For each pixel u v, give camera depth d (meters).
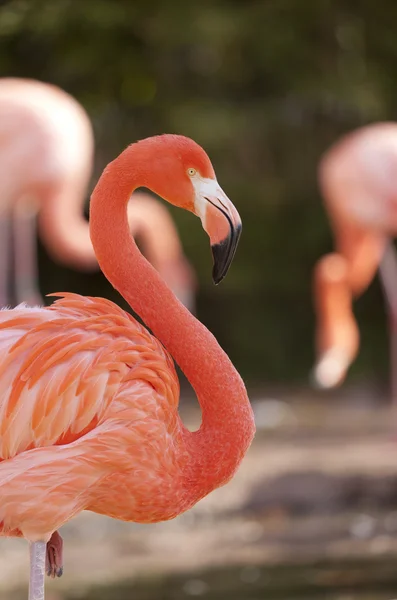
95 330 4.54
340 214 13.12
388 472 9.56
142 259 4.84
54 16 15.82
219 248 4.70
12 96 11.64
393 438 11.39
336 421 12.66
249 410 4.80
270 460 10.23
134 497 4.54
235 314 17.56
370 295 17.12
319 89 16.41
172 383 4.62
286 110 17.06
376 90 16.66
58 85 16.89
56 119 11.64
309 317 17.52
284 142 17.12
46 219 11.86
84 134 11.86
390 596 6.54
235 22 15.84
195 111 16.34
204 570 7.39
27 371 4.36
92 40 16.30
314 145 17.20
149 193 16.41
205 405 4.75
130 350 4.54
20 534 4.58
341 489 9.31
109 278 4.85
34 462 4.31
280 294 17.59
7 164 11.50
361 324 17.09
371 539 8.18
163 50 16.42
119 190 4.79
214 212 4.70
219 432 4.71
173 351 4.78
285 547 8.00
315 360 17.17
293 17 16.33
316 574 7.14
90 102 16.67
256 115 16.67
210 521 8.92
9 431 4.36
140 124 17.05
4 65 16.72
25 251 12.22
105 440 4.38
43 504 4.33
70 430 4.40
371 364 16.52
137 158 4.76
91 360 4.45
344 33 16.73
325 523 8.76
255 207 17.06
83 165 11.86
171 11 15.84
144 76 16.83
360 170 12.84
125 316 4.77
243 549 7.99
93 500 4.55
